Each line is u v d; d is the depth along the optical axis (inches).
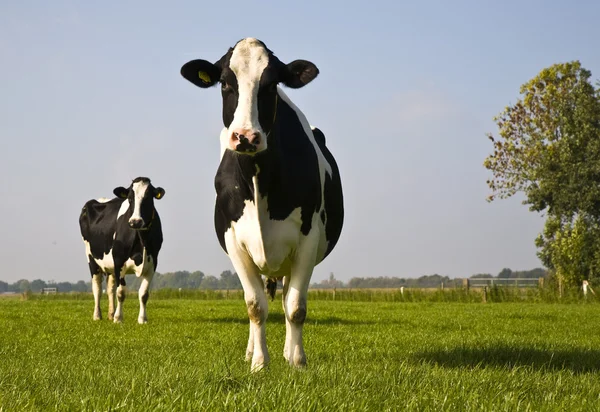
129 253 635.5
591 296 1422.2
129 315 759.1
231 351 357.7
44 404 197.3
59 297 1760.6
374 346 396.5
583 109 2022.6
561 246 1764.3
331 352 362.0
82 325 578.2
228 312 840.3
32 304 1122.0
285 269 301.9
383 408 192.2
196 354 341.7
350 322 652.7
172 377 227.3
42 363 296.5
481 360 318.7
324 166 320.2
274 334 479.5
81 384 227.6
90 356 331.6
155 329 528.4
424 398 202.7
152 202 640.4
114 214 676.7
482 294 1483.8
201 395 191.8
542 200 2050.9
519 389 234.4
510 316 775.1
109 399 183.6
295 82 275.0
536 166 2085.4
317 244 294.5
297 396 189.6
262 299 288.2
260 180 273.0
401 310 922.7
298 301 285.4
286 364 278.2
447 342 413.4
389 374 246.2
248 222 283.6
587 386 246.7
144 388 208.1
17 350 373.7
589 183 1977.1
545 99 2116.1
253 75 264.5
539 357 340.8
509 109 2172.7
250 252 286.5
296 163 287.9
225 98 272.2
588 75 2123.5
